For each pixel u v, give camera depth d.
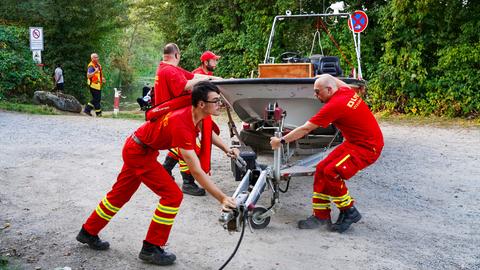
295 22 15.76
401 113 13.95
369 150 4.66
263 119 6.40
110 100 26.45
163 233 3.96
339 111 4.57
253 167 4.79
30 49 17.36
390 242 4.61
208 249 4.35
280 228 4.92
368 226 5.03
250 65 16.80
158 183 3.93
